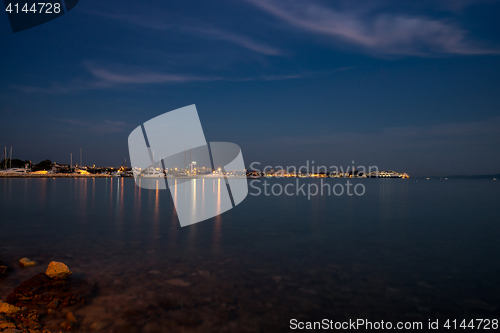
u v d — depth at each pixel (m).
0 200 36.03
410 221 21.67
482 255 12.27
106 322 6.46
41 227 17.94
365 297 8.05
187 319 6.69
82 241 14.20
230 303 7.53
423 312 7.27
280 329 6.37
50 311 6.81
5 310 6.58
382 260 11.47
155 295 7.88
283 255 12.05
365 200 42.00
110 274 9.46
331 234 16.58
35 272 9.59
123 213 24.92
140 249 12.77
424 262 11.23
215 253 12.25
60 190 57.16
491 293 8.39
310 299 7.86
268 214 25.70
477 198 46.28
